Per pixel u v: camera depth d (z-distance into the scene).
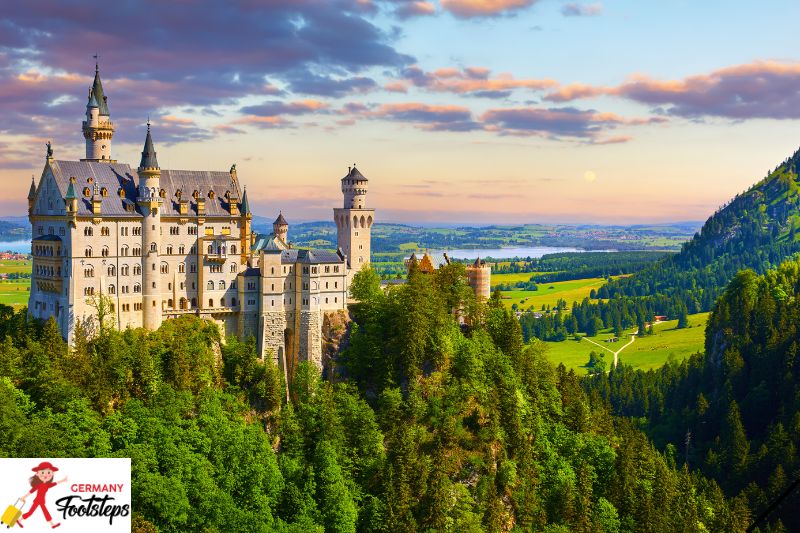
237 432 194.12
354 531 183.50
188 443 185.00
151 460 172.88
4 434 161.25
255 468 184.75
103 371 192.50
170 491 167.50
